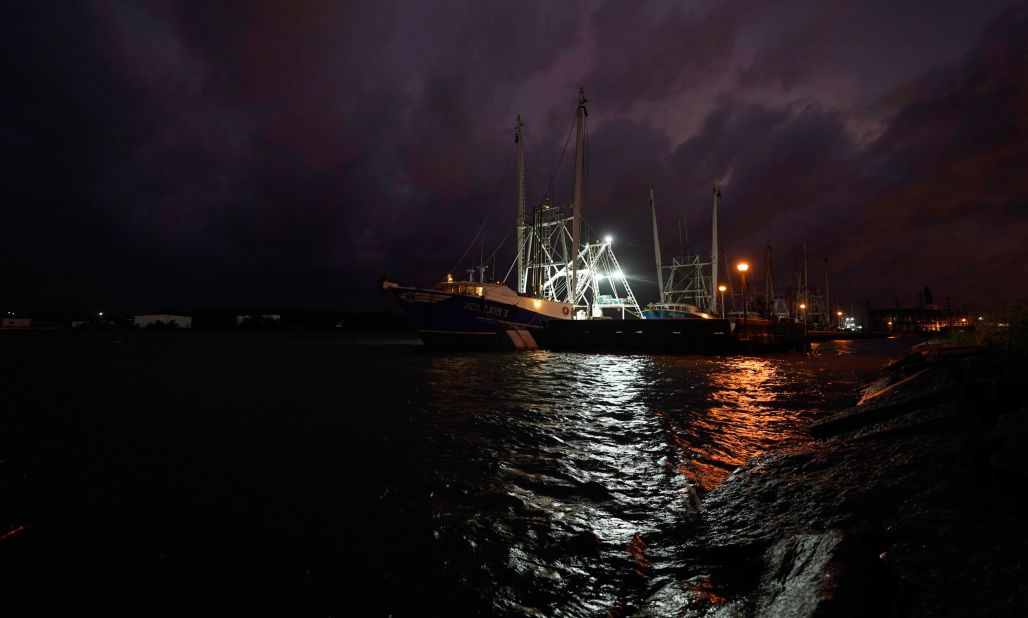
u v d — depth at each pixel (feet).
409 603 12.41
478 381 66.64
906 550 10.12
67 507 19.60
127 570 14.52
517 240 172.04
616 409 42.24
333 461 25.94
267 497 20.48
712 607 11.14
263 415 40.19
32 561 15.12
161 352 153.17
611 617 11.49
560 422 36.35
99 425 36.37
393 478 22.76
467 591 12.89
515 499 19.71
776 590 10.24
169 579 13.96
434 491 20.81
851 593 8.54
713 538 14.89
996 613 7.59
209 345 212.43
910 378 30.37
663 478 22.30
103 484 22.47
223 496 20.68
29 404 47.09
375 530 16.93
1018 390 22.52
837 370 86.02
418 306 132.05
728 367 91.81
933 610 7.91
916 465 15.60
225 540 16.42
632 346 139.74
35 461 26.40
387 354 137.39
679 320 134.31
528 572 13.82
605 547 15.25
